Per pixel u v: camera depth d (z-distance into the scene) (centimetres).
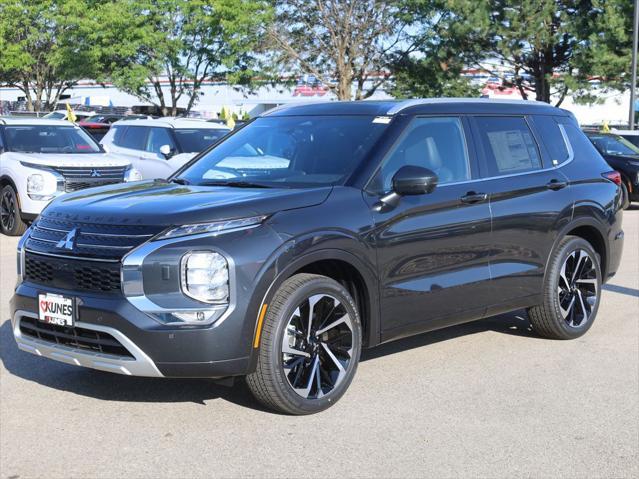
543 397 521
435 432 459
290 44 4444
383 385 539
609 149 1817
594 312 675
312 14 4434
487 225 575
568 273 656
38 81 4572
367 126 552
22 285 489
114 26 3956
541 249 623
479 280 572
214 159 584
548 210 623
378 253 505
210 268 439
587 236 687
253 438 446
